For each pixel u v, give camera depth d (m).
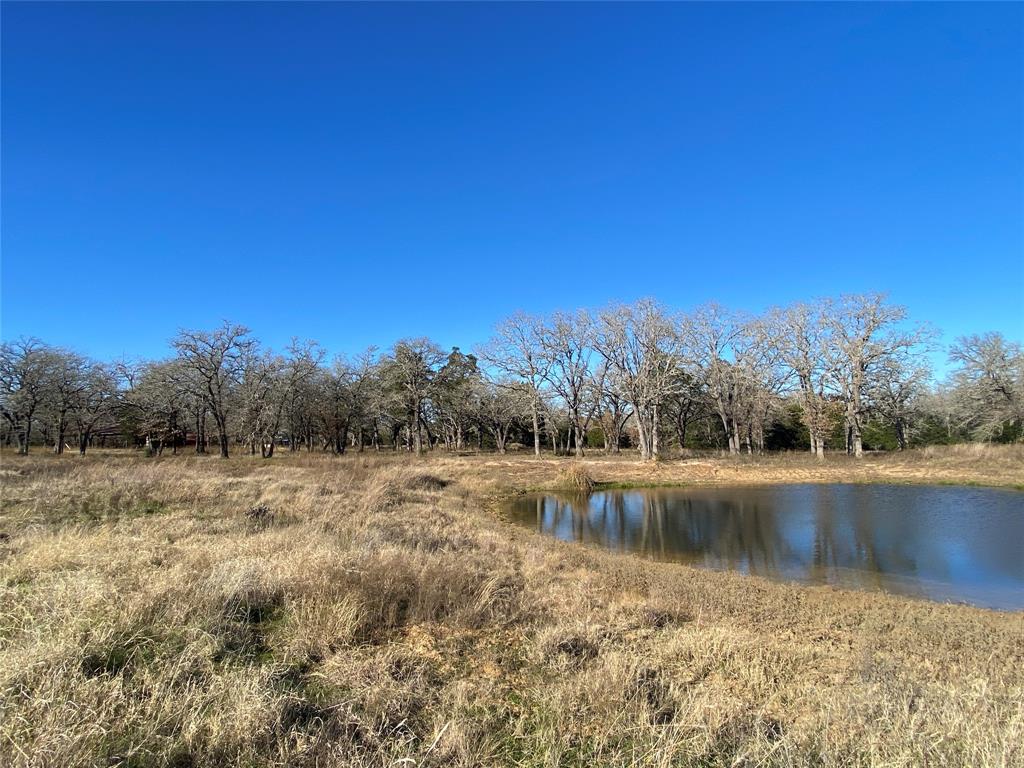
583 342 46.44
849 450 44.50
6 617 5.04
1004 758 3.23
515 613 6.67
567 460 39.28
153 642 4.74
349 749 3.53
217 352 41.47
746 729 4.07
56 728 3.24
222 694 3.93
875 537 15.44
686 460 38.62
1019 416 36.12
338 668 4.77
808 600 8.82
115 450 49.50
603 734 3.95
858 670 5.39
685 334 45.50
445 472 30.77
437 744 3.69
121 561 6.94
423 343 54.19
